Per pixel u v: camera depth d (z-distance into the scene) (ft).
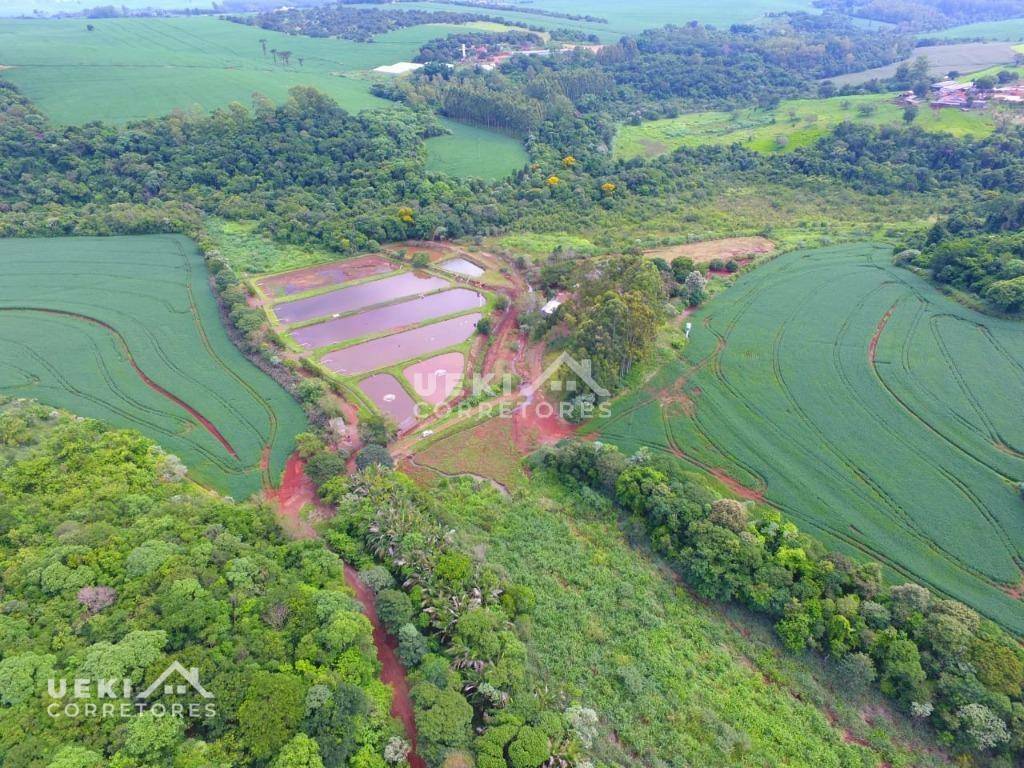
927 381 304.09
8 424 254.06
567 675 180.45
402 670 172.86
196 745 135.03
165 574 175.22
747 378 315.78
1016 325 335.26
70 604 164.76
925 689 171.32
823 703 178.29
